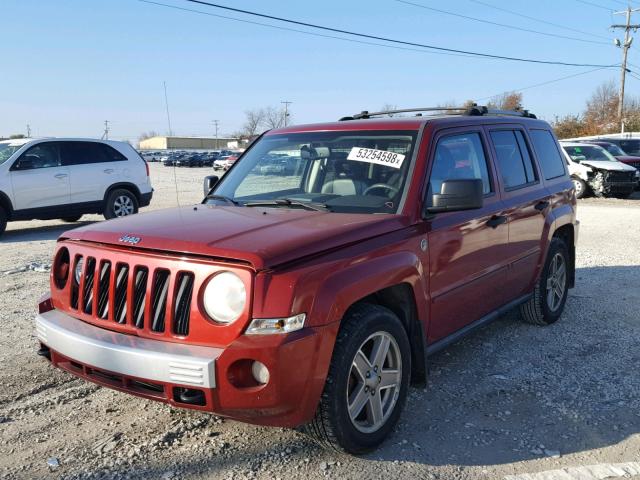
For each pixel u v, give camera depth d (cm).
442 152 427
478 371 475
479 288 457
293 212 387
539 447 358
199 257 309
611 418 396
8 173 1195
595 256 952
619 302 678
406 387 371
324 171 433
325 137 458
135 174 1392
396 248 362
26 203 1219
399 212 383
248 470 328
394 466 335
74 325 344
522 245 518
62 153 1283
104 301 340
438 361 497
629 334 568
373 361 347
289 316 295
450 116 473
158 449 350
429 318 399
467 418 396
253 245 308
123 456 342
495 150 497
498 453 352
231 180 479
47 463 333
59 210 1268
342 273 321
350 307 340
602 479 324
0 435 365
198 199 2045
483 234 452
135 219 380
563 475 328
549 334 567
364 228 350
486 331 577
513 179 519
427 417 397
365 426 345
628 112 5666
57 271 375
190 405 298
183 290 310
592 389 441
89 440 360
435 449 355
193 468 329
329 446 335
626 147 2406
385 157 417
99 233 353
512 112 573
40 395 424
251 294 294
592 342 545
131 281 322
